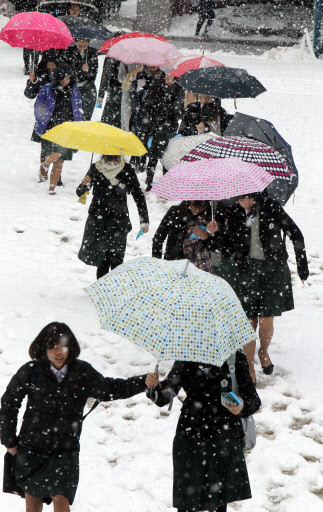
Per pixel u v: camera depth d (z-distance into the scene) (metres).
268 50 85.94
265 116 50.84
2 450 14.59
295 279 26.20
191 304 11.07
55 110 31.58
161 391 11.72
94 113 48.19
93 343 19.80
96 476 14.16
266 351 18.84
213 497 11.58
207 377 11.61
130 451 15.21
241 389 11.67
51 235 27.80
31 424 11.17
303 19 95.00
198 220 17.28
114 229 21.36
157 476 14.30
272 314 17.73
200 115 27.66
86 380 11.33
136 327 10.93
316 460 15.41
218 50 85.62
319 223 31.78
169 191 16.22
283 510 13.59
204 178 16.09
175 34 94.38
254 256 17.48
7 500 13.12
